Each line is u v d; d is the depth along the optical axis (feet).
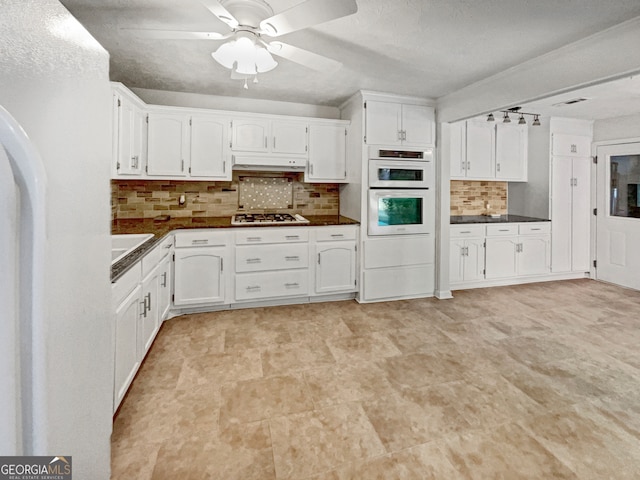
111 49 8.18
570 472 4.69
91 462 2.85
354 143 11.97
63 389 2.30
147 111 10.33
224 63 6.31
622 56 6.67
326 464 4.84
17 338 1.76
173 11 6.43
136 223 10.70
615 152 14.26
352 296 12.36
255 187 12.75
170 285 10.14
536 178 15.11
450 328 9.68
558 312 11.00
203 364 7.59
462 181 15.81
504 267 14.15
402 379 7.04
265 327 9.66
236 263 10.71
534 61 8.36
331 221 11.89
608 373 7.28
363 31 7.06
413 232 12.18
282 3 5.95
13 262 1.69
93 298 2.89
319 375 7.17
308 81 10.29
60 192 2.28
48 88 2.15
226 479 4.58
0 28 1.71
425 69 9.14
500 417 5.85
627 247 13.93
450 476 4.63
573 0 5.88
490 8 6.16
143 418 5.76
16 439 1.75
